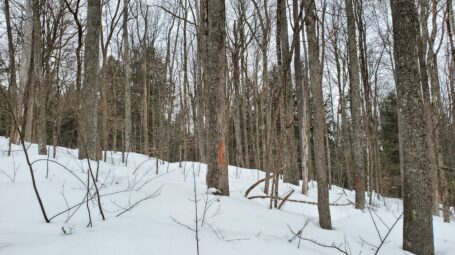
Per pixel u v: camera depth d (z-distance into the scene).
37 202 4.03
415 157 4.29
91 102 7.52
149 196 4.63
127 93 15.29
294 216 5.33
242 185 8.70
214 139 5.80
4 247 2.68
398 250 4.30
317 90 5.06
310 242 4.09
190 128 19.28
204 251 2.95
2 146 8.65
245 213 4.81
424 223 4.20
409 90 4.37
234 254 3.00
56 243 2.77
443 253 4.40
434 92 10.12
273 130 6.41
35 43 7.89
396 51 4.52
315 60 5.10
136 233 3.07
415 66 4.40
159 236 3.08
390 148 26.33
